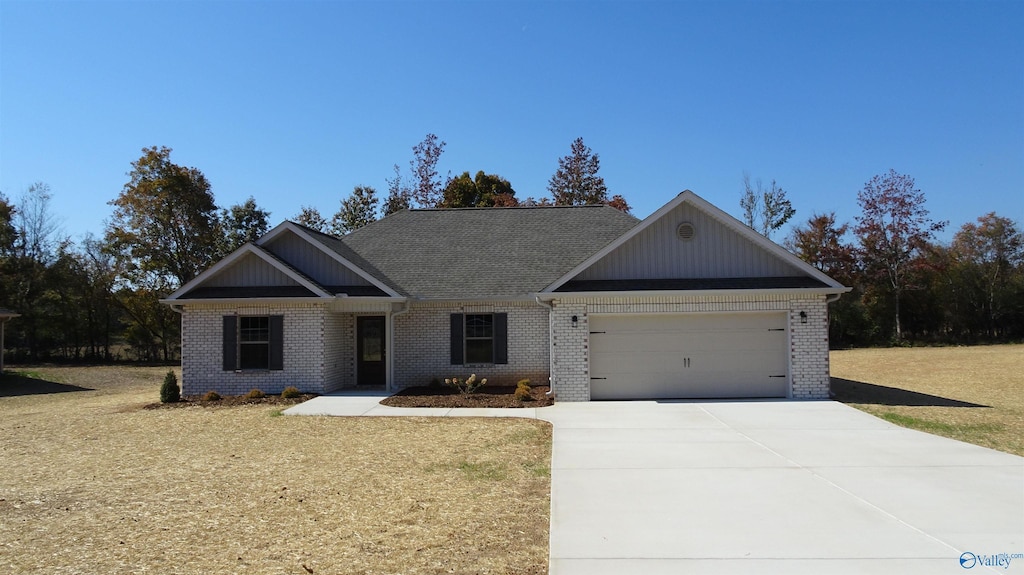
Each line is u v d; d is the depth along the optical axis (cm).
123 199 4316
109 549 638
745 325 1686
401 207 5188
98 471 983
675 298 1666
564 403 1633
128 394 2316
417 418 1439
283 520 723
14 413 1820
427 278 2030
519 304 1948
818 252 4872
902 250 4656
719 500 776
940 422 1324
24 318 4150
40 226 4462
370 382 2011
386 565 588
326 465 997
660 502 771
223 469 980
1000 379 2262
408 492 835
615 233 2269
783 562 576
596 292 1656
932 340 4678
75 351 4459
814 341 1652
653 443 1131
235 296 1809
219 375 1838
